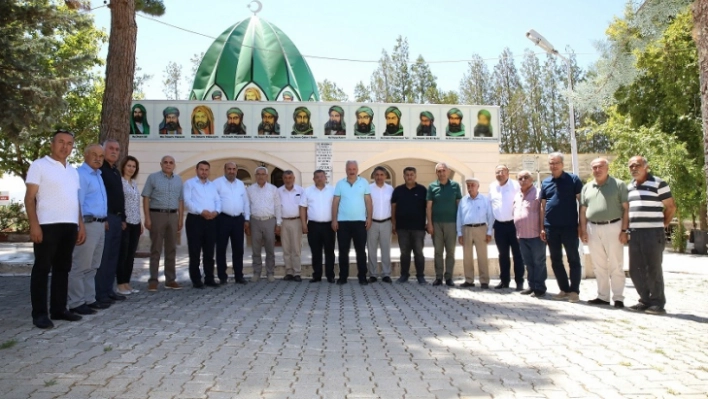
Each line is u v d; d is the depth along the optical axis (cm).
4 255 1491
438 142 2011
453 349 491
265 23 2558
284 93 2389
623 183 751
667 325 609
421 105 2005
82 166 677
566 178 816
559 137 4638
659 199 710
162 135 1891
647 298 712
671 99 1931
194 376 404
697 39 436
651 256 700
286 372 416
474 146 2034
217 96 2347
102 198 682
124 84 1234
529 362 446
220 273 964
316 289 907
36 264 578
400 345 506
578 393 368
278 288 915
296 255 1032
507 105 4662
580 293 888
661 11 512
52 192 583
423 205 996
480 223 962
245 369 423
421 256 998
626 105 2109
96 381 388
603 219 755
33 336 528
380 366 434
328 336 543
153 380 392
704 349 490
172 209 883
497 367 430
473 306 741
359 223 973
